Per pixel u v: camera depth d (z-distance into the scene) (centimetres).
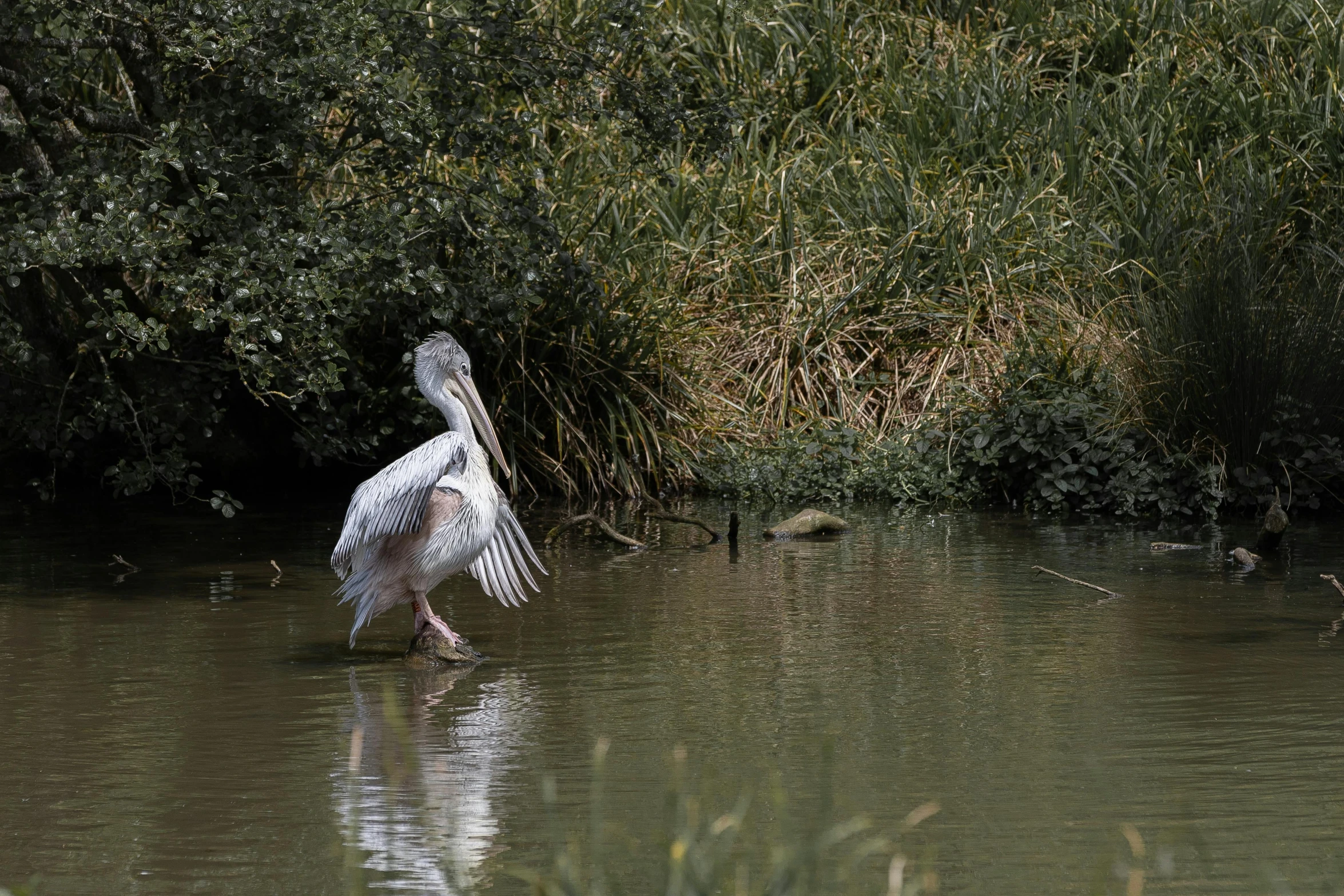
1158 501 1543
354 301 1359
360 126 1401
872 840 616
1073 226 1969
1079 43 2333
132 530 1463
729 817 565
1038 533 1452
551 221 1553
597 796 673
